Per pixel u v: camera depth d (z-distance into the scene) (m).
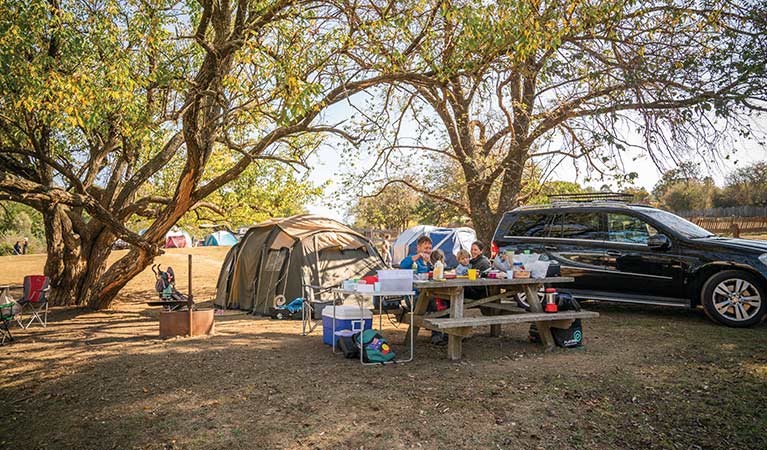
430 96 11.96
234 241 43.66
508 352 6.61
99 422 4.46
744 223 21.19
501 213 13.38
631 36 9.57
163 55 9.51
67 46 8.06
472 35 7.42
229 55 7.89
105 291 11.50
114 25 8.52
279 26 8.15
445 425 4.20
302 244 10.95
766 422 4.17
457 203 13.92
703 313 9.04
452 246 18.31
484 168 13.33
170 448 3.88
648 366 5.74
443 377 5.48
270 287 11.06
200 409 4.67
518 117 13.41
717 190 28.02
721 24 9.37
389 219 32.06
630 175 9.98
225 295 12.56
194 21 11.06
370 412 4.49
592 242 9.14
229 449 3.83
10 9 7.64
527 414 4.41
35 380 5.80
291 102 6.63
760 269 7.48
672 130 9.09
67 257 12.20
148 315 11.01
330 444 3.88
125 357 6.73
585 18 8.34
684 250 8.27
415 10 8.34
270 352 6.85
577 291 9.12
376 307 10.84
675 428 4.13
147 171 12.30
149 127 8.92
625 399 4.74
